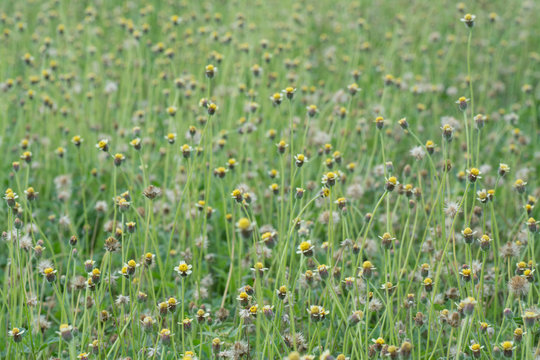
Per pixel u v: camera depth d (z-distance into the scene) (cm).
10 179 797
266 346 500
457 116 1045
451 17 1457
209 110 626
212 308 614
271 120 945
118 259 696
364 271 469
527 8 1370
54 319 605
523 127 1031
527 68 1265
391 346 448
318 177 748
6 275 584
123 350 513
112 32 1395
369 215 614
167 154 750
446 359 508
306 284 488
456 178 797
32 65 965
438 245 622
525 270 516
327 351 395
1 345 559
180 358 518
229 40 1012
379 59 1259
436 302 566
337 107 862
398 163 914
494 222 553
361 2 1611
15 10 1416
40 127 944
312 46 1312
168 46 1247
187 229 728
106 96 1086
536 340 573
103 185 795
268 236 449
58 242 730
